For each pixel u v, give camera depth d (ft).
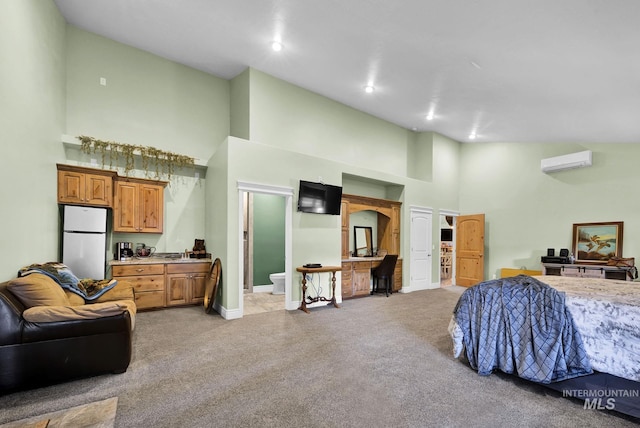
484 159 26.53
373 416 6.75
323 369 9.12
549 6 8.91
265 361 9.64
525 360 8.13
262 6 12.19
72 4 13.14
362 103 20.88
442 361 9.83
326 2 11.41
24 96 9.80
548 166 22.41
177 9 13.06
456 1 9.81
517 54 11.86
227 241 14.62
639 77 11.44
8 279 8.77
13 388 7.54
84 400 7.28
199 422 6.47
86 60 15.12
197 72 18.49
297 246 16.96
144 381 8.25
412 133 26.17
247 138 17.24
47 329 7.80
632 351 7.43
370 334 12.44
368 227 23.54
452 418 6.72
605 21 8.91
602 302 7.92
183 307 16.35
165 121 17.35
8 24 8.66
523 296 8.75
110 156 15.72
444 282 28.55
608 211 20.26
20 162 9.54
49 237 12.37
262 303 18.10
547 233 22.91
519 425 6.50
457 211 27.50
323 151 20.18
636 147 19.39
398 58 14.55
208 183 17.84
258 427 6.32
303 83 18.66
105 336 8.45
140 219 15.93
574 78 12.53
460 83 15.76
